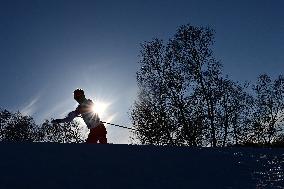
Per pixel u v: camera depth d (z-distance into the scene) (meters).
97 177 4.29
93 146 6.60
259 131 36.66
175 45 34.91
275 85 38.75
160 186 4.09
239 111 35.72
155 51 35.09
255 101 37.88
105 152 6.07
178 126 34.28
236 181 4.58
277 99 38.34
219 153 7.03
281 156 7.00
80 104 8.25
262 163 6.11
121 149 6.54
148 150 6.74
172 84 34.47
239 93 35.75
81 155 5.63
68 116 8.13
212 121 34.47
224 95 35.34
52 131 47.00
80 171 4.55
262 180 4.70
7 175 4.07
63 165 4.84
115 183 4.09
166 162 5.66
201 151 7.19
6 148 5.84
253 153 7.27
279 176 5.01
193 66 34.75
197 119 34.22
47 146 6.23
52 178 4.07
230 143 35.62
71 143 6.84
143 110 34.78
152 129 34.28
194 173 4.96
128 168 4.96
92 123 8.30
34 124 51.53
